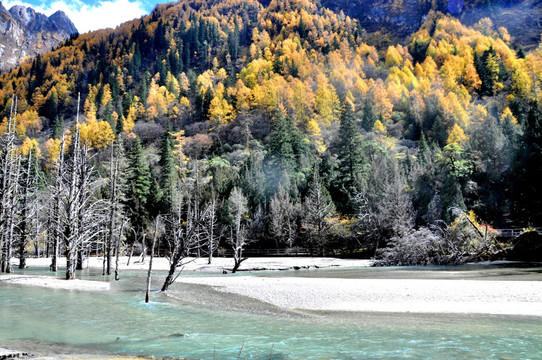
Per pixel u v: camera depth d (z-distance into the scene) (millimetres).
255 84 163125
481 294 16922
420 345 9672
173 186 75750
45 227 37344
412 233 43438
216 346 9820
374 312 14375
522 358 8484
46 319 13203
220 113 140750
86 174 26078
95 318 13516
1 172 27922
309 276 29609
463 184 61406
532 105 56031
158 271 38344
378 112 134625
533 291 17031
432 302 15781
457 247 38688
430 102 131875
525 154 49188
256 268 40375
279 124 97125
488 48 160000
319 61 186500
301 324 12531
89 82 198875
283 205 64312
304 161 86688
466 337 10414
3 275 25500
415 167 68750
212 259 54375
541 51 137000
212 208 50094
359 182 68875
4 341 10156
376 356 8766
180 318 13641
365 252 56469
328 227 59875
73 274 24500
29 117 162250
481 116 101312
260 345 9898
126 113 151625
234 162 102375
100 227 32094
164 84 187750
